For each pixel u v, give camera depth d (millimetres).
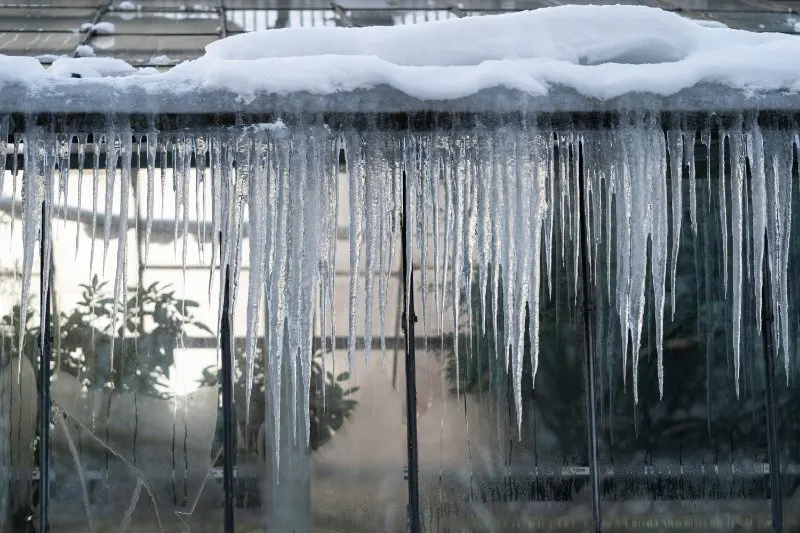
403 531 6297
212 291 6387
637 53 5703
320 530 6320
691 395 6410
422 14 8516
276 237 5438
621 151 5531
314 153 5395
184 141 5422
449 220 5539
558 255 6309
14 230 6285
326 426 6355
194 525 6301
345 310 6398
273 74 5309
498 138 5453
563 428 6301
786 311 5723
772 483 5762
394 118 5359
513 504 6262
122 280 5469
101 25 7723
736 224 5660
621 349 6344
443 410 6281
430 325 6270
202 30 7895
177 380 6348
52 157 5332
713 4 9102
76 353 6285
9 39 7402
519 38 5652
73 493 6254
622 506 6309
